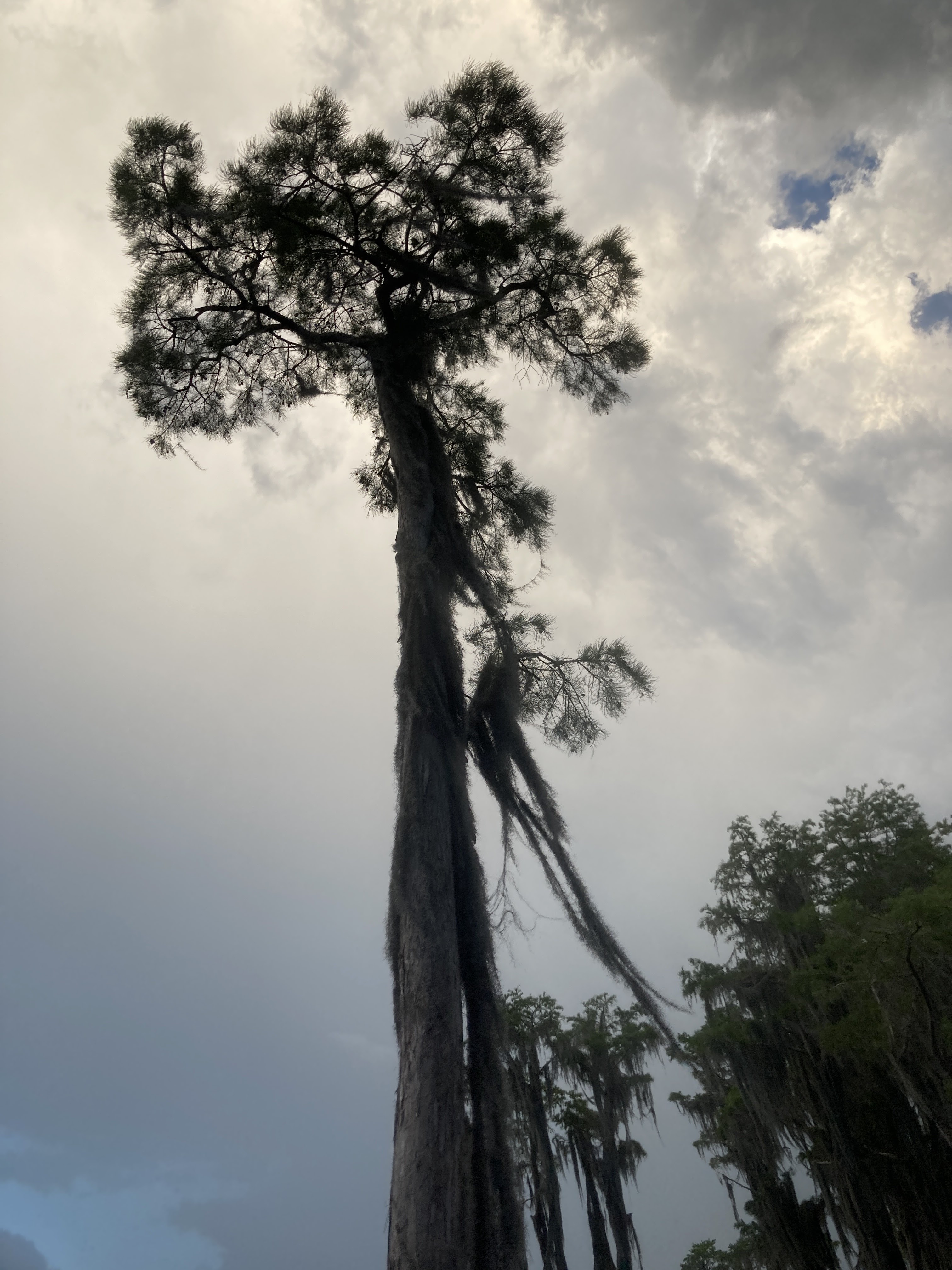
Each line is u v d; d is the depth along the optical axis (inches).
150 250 547.2
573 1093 1225.4
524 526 581.9
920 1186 800.3
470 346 592.4
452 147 531.2
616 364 598.9
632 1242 1137.4
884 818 1196.5
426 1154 263.3
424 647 370.9
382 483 629.3
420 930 307.6
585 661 511.2
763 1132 1010.7
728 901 1211.9
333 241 530.9
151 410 595.5
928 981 794.2
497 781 383.2
